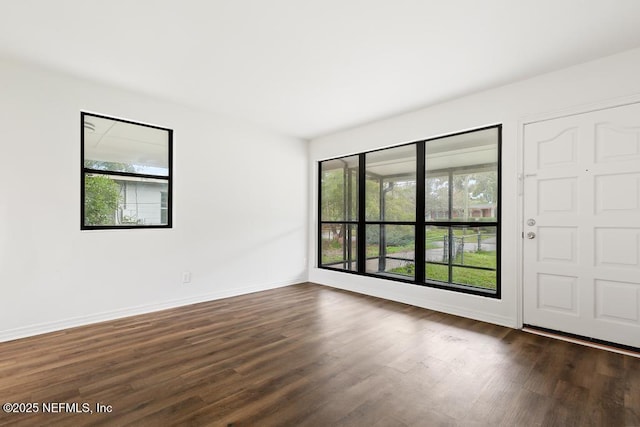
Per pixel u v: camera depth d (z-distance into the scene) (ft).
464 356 8.29
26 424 5.57
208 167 13.64
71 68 9.66
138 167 11.89
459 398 6.40
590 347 8.74
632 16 6.97
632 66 8.40
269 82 10.61
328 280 16.79
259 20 7.28
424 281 13.17
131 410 5.98
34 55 8.87
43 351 8.50
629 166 8.46
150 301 12.01
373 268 15.16
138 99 11.62
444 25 7.42
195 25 7.47
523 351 8.57
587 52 8.57
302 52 8.70
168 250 12.47
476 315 11.27
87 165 10.78
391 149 14.42
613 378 7.13
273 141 16.11
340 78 10.30
